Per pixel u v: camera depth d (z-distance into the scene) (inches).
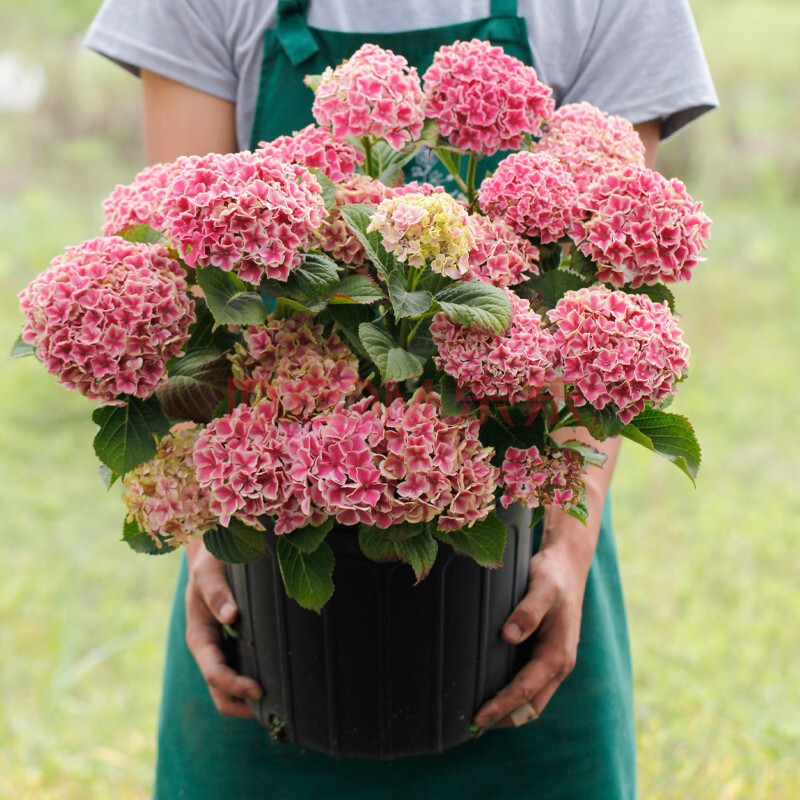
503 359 46.2
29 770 112.8
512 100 52.9
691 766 110.9
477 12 62.7
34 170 371.6
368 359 50.8
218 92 64.7
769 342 249.4
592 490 64.3
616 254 49.6
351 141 55.1
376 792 64.6
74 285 45.1
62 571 156.8
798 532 163.0
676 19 64.3
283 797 65.7
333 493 45.7
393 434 46.7
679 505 175.6
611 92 64.4
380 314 52.6
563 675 60.4
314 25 62.8
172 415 50.3
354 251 49.0
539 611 57.6
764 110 401.4
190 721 67.7
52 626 140.7
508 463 49.6
